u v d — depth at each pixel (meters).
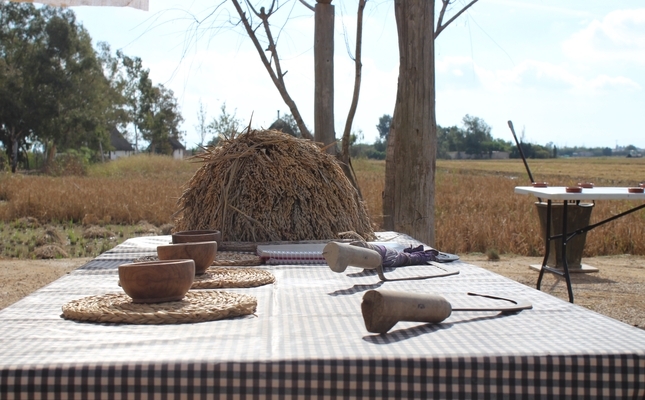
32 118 48.22
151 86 65.69
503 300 2.39
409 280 2.88
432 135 5.52
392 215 6.05
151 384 1.61
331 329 1.96
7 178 24.42
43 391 1.59
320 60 6.58
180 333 1.91
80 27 50.28
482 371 1.65
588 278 7.77
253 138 4.52
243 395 1.62
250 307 2.17
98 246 11.38
